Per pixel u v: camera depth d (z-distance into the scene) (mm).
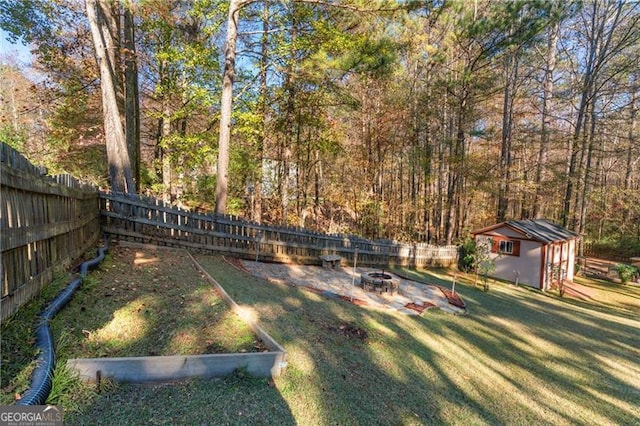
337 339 3848
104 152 10844
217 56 9992
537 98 16453
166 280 4363
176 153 10109
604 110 14789
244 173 12805
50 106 9156
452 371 3848
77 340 2506
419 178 16438
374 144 14383
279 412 2283
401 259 11867
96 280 3820
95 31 6355
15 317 2369
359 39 8133
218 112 10281
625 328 7008
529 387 3881
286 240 8625
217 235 7352
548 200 18203
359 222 15867
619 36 13516
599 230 20703
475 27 10672
